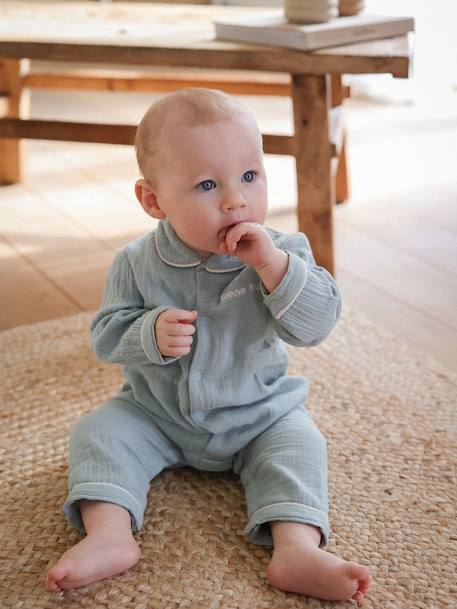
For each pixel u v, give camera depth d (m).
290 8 1.55
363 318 1.51
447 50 2.73
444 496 1.05
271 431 1.05
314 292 0.97
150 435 1.06
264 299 0.97
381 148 2.44
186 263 1.01
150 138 0.97
